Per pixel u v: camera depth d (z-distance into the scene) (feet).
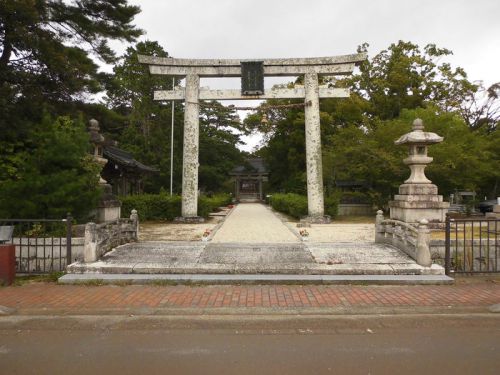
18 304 20.43
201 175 127.13
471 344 15.06
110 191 46.44
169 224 57.31
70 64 44.27
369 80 112.37
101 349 14.66
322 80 102.17
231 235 42.80
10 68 40.73
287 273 26.27
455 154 62.95
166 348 14.74
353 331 16.67
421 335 16.12
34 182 30.17
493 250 28.81
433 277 25.36
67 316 18.74
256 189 196.54
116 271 26.32
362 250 31.58
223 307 19.89
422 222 27.91
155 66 60.03
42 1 43.83
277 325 17.48
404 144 46.44
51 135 32.50
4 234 25.50
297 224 55.88
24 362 13.43
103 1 51.88
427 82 106.42
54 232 30.37
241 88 59.82
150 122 106.93
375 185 77.30
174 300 21.09
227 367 12.96
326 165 73.46
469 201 77.15
